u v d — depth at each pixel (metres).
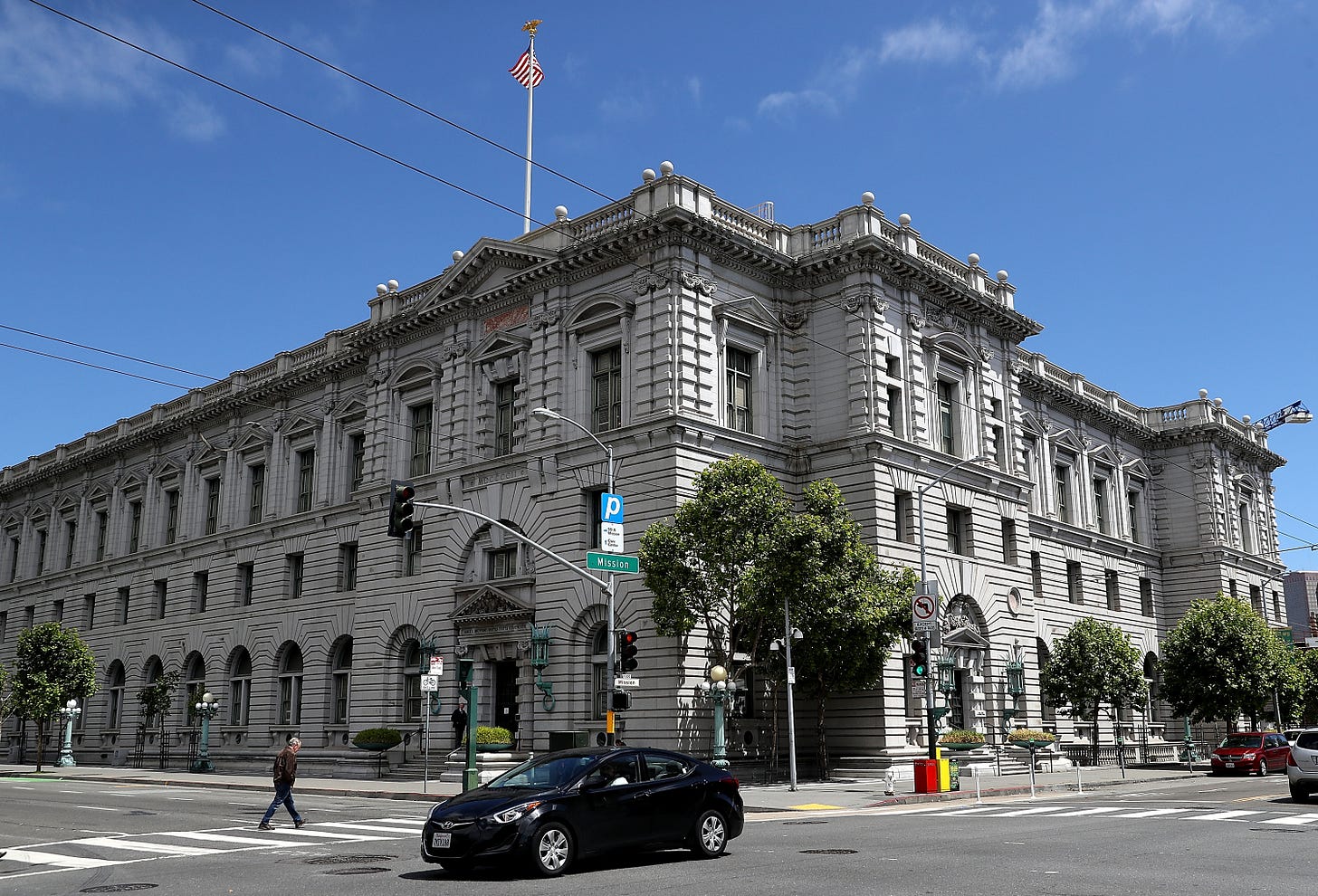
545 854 16.41
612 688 33.16
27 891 16.06
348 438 57.72
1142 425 71.31
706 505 38.34
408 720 49.75
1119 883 15.05
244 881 16.55
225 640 61.34
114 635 69.69
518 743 44.12
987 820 25.42
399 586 50.69
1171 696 58.50
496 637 45.78
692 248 44.09
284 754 25.56
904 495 46.19
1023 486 53.56
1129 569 67.56
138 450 72.06
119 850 21.14
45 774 56.66
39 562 80.00
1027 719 50.75
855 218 47.25
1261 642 57.62
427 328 52.78
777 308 47.62
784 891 14.64
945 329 50.16
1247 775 49.62
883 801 31.09
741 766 40.81
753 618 39.06
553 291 47.19
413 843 21.91
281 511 60.12
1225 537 71.38
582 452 44.38
